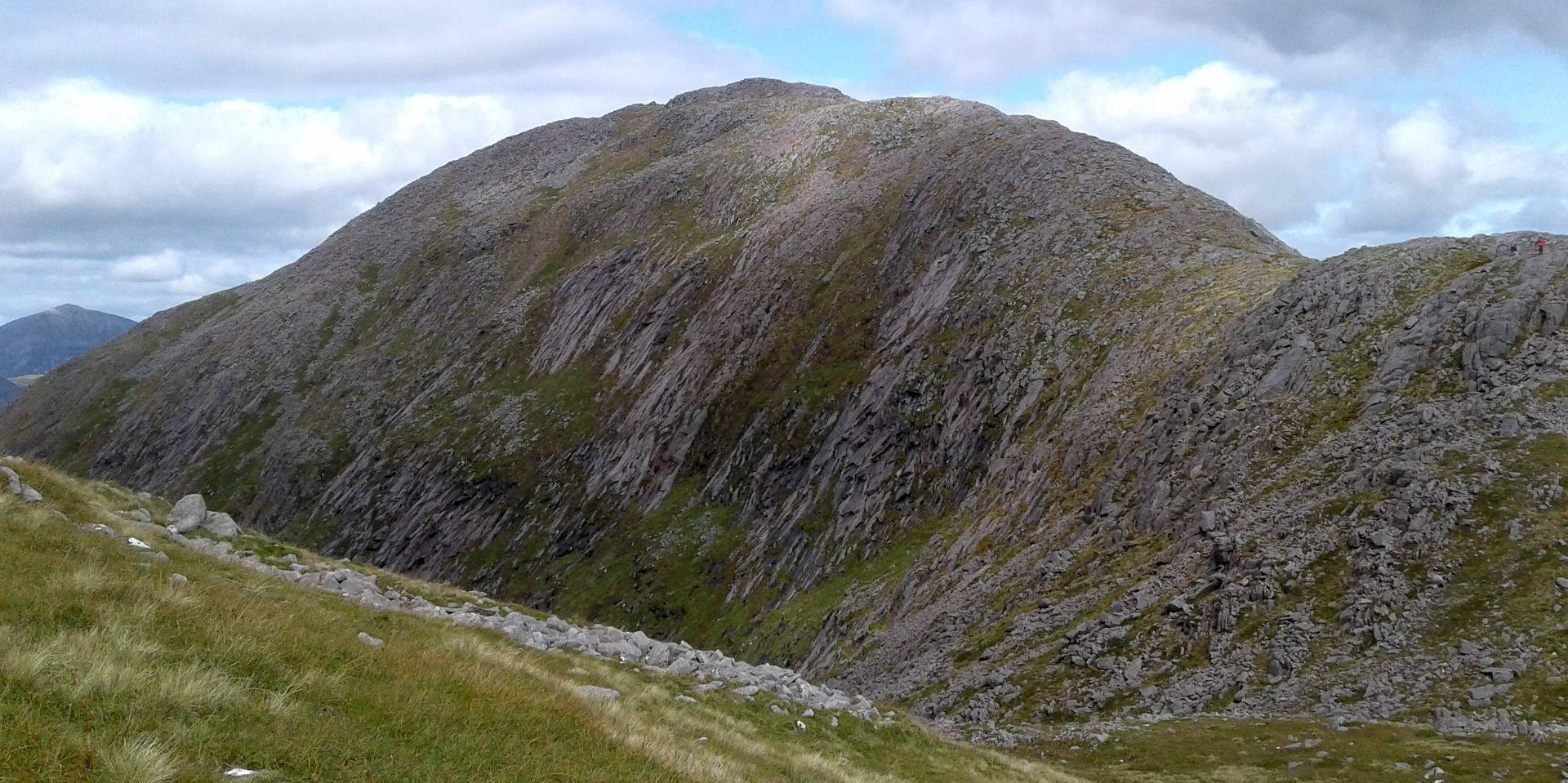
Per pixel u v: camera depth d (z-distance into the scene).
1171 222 109.31
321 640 16.20
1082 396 87.06
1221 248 98.88
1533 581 44.72
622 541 130.75
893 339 126.94
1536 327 56.22
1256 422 64.31
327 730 12.19
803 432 125.00
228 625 14.96
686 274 172.50
